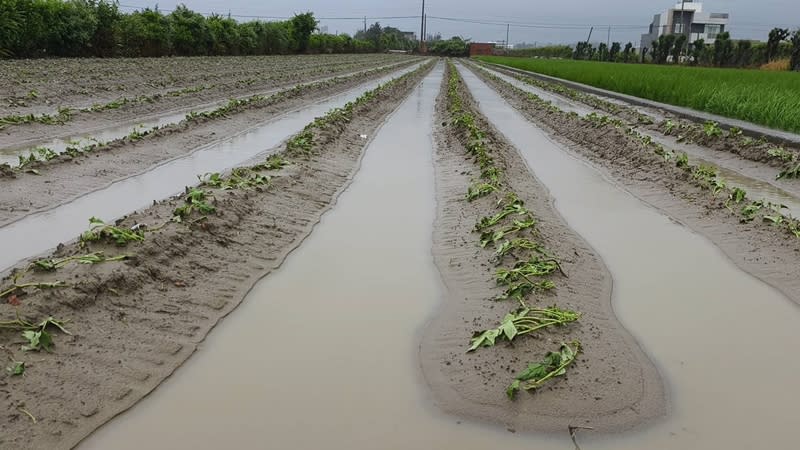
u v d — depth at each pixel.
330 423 3.45
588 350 4.10
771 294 5.41
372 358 4.14
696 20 78.81
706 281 5.68
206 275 5.20
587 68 37.81
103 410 3.45
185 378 3.85
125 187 8.30
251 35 45.75
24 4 24.50
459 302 4.96
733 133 12.71
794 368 4.18
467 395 3.68
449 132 13.60
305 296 5.10
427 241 6.56
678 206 8.19
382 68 44.66
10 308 3.98
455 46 100.88
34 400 3.37
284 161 9.20
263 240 6.18
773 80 22.00
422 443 3.29
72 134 11.80
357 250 6.23
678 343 4.47
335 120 13.56
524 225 6.09
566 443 3.31
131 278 4.66
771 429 3.51
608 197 8.86
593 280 5.50
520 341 4.09
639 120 16.59
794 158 10.38
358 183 9.17
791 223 6.81
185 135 11.84
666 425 3.51
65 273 4.48
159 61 30.25
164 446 3.22
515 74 42.78
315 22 57.91
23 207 7.06
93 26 28.45
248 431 3.36
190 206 6.11
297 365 4.04
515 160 11.02
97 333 4.05
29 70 19.69
